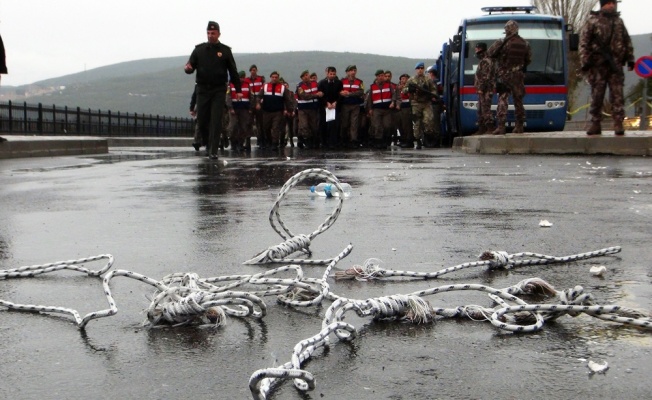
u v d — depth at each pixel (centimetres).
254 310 303
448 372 237
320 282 335
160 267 402
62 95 19100
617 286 350
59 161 1510
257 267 401
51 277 378
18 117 3078
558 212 621
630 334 274
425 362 246
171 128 5075
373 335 274
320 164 1345
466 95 2236
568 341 266
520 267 397
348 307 279
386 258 422
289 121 2562
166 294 291
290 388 222
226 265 406
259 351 258
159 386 228
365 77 17775
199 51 1491
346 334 268
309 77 2372
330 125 2334
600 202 692
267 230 529
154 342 269
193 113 2177
